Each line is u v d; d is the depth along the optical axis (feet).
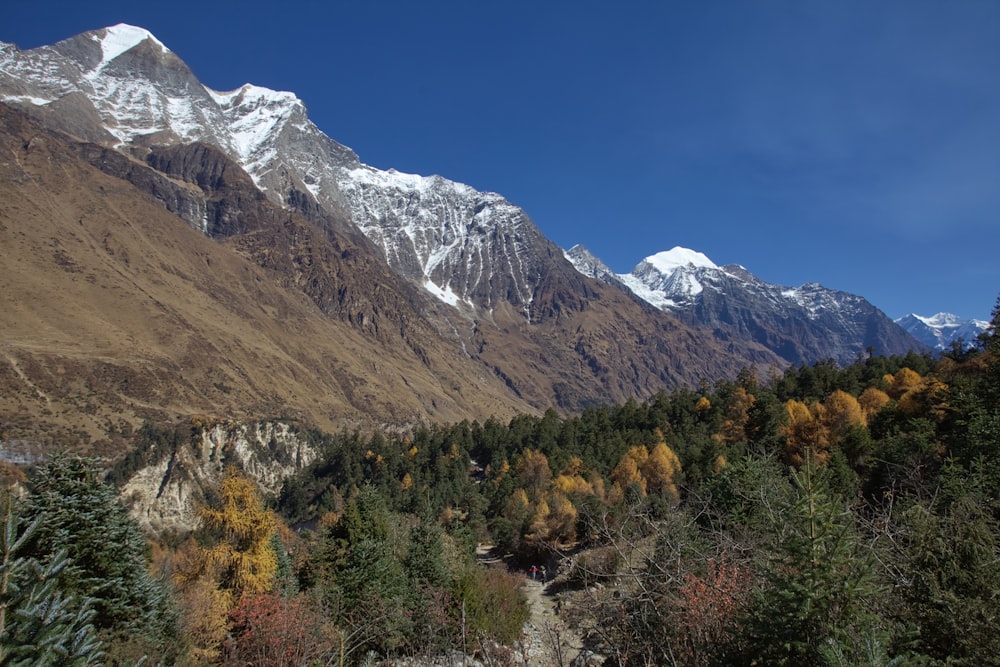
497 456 333.21
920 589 24.17
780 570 24.35
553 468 250.16
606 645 35.04
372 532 85.87
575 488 195.31
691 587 29.71
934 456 73.20
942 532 24.88
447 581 73.72
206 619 62.49
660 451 186.19
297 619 51.83
